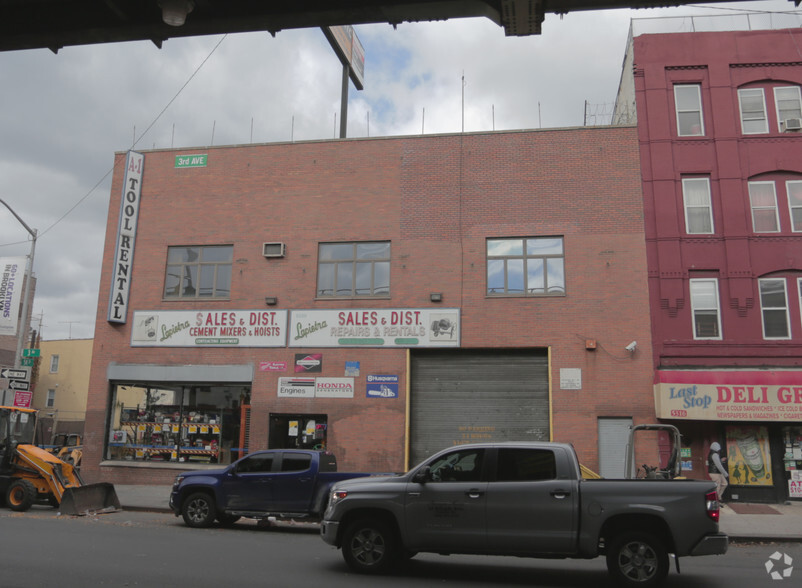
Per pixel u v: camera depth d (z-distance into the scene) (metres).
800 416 17.58
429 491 9.22
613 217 20.16
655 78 20.75
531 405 19.69
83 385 46.47
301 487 13.49
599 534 8.55
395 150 21.72
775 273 19.25
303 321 21.12
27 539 11.39
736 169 19.78
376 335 20.61
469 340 20.11
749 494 18.31
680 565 10.53
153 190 23.05
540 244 20.48
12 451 16.86
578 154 20.70
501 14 5.97
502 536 8.86
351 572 9.34
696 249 19.56
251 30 6.47
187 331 21.77
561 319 19.81
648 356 19.20
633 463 18.59
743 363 18.64
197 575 8.80
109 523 14.17
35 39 6.68
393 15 6.16
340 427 20.27
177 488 14.16
